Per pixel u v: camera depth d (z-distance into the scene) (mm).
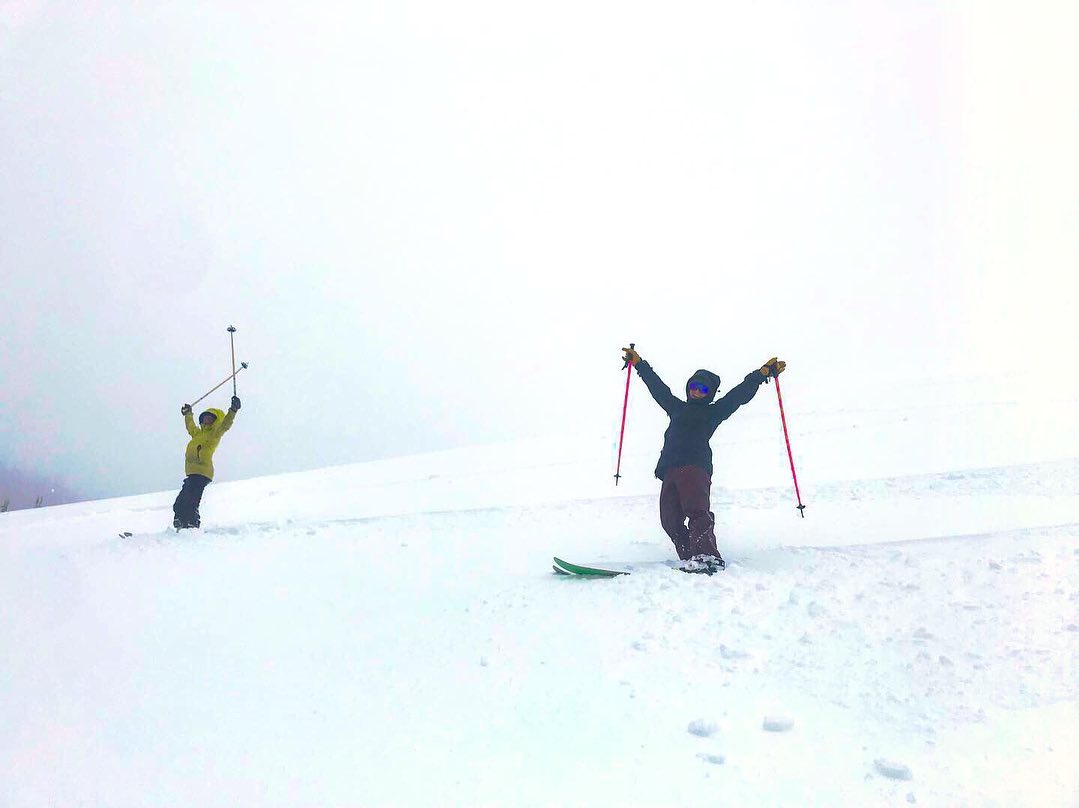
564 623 4328
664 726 3074
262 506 14312
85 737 3232
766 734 2969
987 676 3334
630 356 6160
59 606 5664
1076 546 5086
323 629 4719
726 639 3953
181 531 9570
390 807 2578
